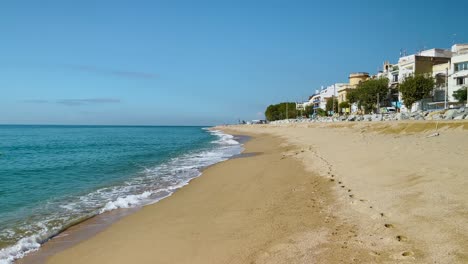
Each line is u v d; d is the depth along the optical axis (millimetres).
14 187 15430
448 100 51625
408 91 52188
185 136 82750
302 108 129375
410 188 9523
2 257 7465
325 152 21453
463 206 7305
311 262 5879
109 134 96375
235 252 6805
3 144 49562
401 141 20984
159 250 7379
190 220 9516
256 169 18188
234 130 119188
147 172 19734
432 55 63812
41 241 8500
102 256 7348
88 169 21328
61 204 12180
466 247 5508
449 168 10797
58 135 86562
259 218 8992
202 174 18406
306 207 9555
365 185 11016
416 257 5496
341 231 7246
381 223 7281
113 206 11750
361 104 69875
